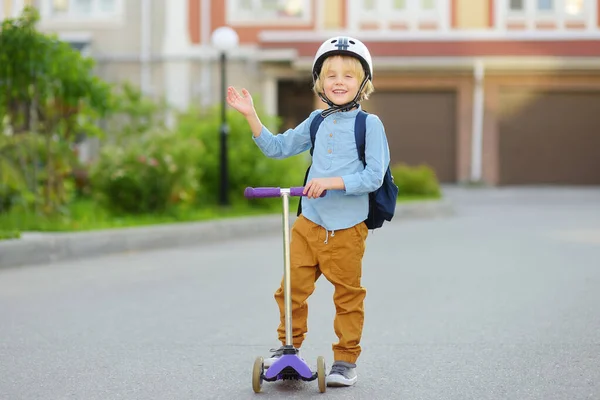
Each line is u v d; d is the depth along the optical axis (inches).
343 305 242.8
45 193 613.0
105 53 1268.5
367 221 243.0
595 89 1248.8
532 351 281.6
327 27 1263.5
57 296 390.3
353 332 242.4
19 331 317.7
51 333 314.0
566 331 310.8
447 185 1252.5
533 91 1258.6
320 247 239.0
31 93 609.6
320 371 232.4
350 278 241.0
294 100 1275.8
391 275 452.8
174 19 1263.5
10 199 608.4
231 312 354.6
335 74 238.4
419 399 228.4
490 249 562.6
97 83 615.5
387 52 1221.1
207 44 1266.0
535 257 520.1
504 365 264.1
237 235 650.2
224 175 757.9
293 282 241.6
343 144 239.1
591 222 754.8
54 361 272.7
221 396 232.1
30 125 622.5
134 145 712.4
